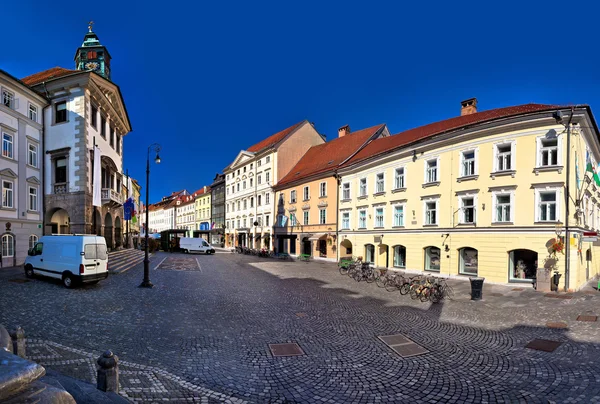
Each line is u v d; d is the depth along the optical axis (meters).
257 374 6.45
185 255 40.22
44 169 24.84
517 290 16.45
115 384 4.88
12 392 2.01
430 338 8.88
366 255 28.95
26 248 22.91
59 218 27.20
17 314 9.81
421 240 23.14
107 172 28.64
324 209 35.16
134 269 22.53
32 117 24.11
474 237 19.75
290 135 46.56
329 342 8.43
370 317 11.01
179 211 90.88
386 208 26.53
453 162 21.19
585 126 17.48
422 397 5.65
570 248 16.36
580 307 12.34
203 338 8.45
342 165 32.69
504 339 8.78
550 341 8.55
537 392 5.79
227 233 59.56
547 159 17.50
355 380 6.28
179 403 5.21
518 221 17.94
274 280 19.25
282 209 42.88
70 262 14.52
